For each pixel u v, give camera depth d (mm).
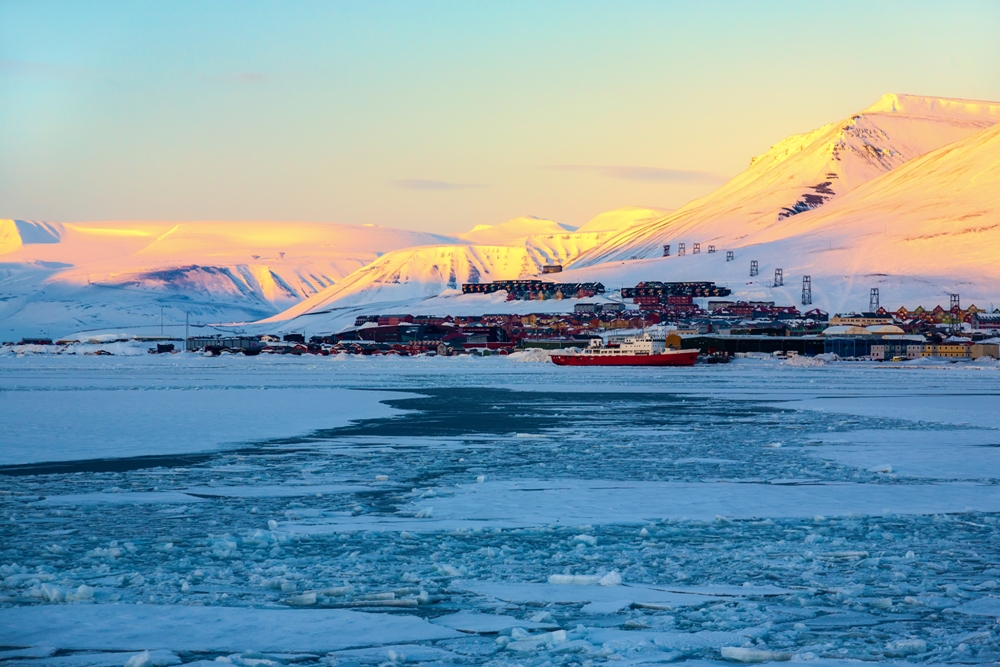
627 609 22766
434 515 35219
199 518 34656
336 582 25156
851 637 20578
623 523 33688
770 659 19016
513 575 26000
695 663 18938
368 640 20328
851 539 30938
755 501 38344
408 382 153250
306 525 33219
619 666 18719
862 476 46031
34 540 30547
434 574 26203
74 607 22578
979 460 52250
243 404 95875
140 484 43031
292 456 53938
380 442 61625
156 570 26531
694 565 27172
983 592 24250
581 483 43594
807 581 25328
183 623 21359
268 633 20719
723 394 122312
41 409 87312
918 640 19891
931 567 26859
